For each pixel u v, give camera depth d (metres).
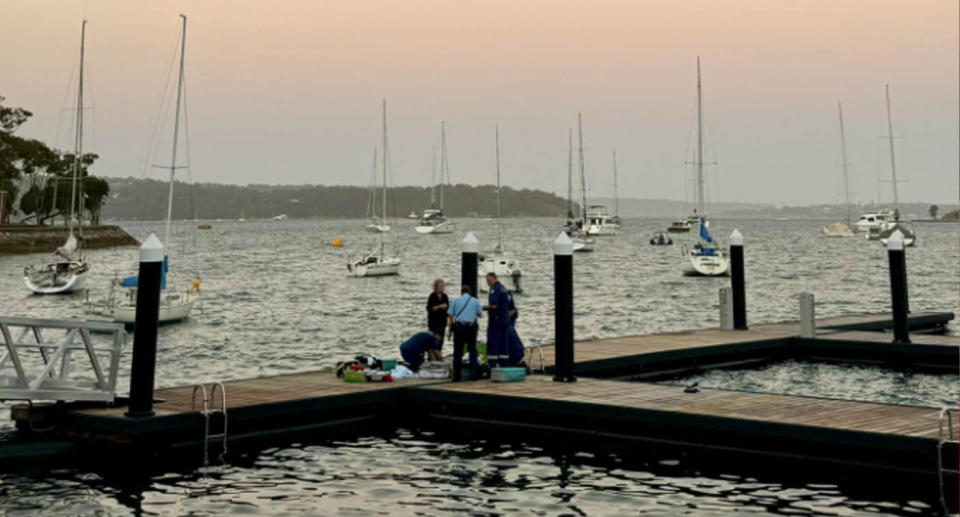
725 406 19.20
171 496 15.20
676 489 15.54
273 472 16.91
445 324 24.89
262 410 19.66
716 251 94.06
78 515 14.08
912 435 16.03
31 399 18.06
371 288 80.56
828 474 16.38
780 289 77.31
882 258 130.38
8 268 111.25
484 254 106.50
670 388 21.73
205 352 38.72
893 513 14.00
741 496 15.05
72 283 76.75
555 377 23.02
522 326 47.28
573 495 15.20
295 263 127.06
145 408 18.31
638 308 59.50
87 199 176.62
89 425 18.34
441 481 16.19
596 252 153.62
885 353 30.94
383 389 21.80
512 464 17.45
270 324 50.72
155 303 18.42
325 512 14.25
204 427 18.75
